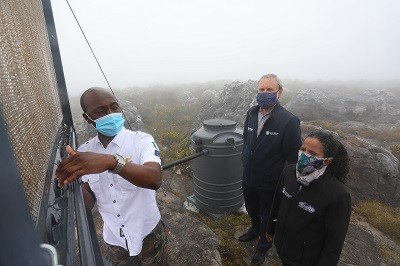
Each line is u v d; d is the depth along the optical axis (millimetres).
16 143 730
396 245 4008
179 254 3129
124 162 1088
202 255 3109
